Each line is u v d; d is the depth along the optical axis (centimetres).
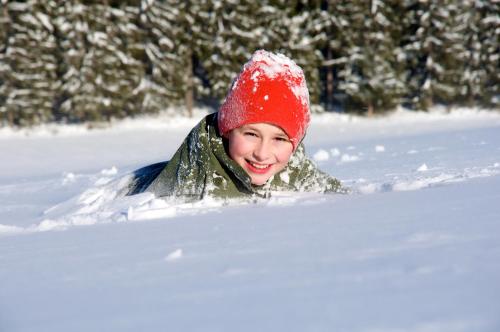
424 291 75
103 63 2088
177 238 148
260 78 268
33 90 2023
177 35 2253
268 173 277
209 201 266
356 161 562
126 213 227
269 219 173
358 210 178
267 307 73
